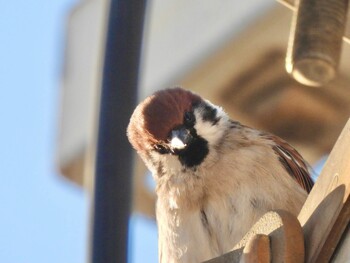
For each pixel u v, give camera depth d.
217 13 13.04
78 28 14.66
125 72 9.36
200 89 13.31
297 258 7.39
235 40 12.80
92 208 9.20
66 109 14.53
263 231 7.59
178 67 13.38
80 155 14.27
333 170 7.63
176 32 13.46
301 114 13.28
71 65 14.70
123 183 9.22
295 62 8.77
